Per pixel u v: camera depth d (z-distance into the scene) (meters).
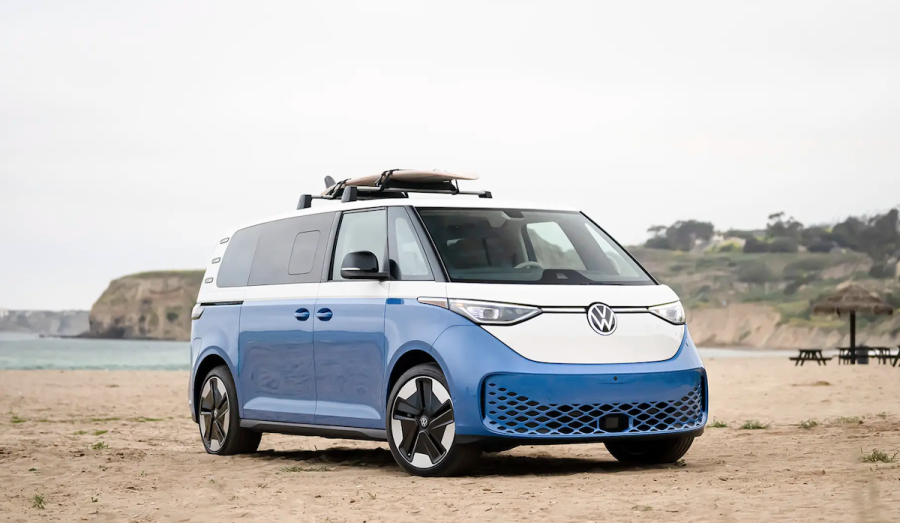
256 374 8.64
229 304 9.09
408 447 7.11
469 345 6.75
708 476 6.62
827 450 8.25
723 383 22.98
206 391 9.39
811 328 192.12
